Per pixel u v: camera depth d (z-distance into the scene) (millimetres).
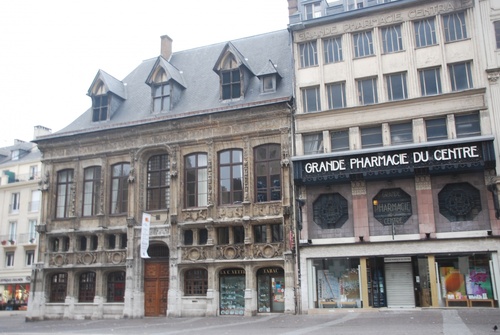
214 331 17953
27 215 52812
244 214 27453
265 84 29422
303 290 25531
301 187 26672
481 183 23953
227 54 30438
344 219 26000
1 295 52156
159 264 29625
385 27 27141
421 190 24641
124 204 31094
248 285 26594
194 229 28656
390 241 24594
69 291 30797
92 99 34281
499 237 23000
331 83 27422
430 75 25891
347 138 26656
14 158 60062
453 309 23141
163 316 28672
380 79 26422
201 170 29453
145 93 34531
